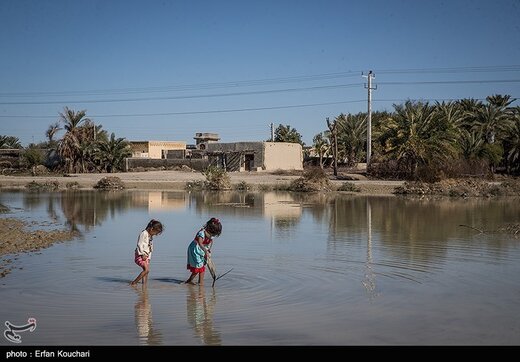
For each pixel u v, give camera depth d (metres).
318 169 43.84
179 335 7.85
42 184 47.41
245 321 8.48
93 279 11.30
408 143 49.00
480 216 24.31
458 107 61.34
